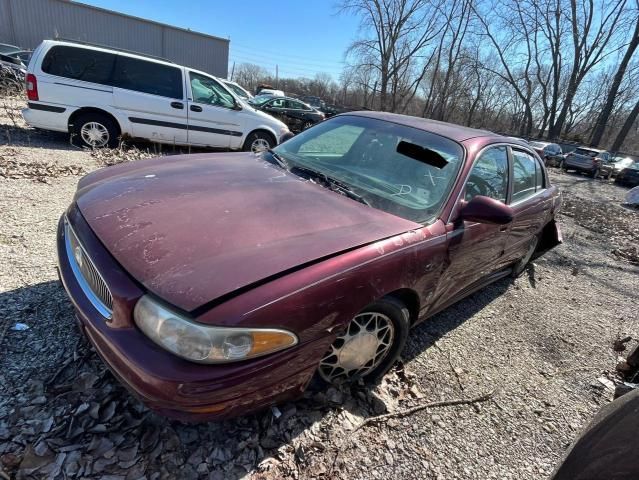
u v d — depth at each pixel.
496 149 2.96
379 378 2.25
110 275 1.51
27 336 2.09
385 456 1.82
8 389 1.76
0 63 14.77
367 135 2.90
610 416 1.48
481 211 2.26
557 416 2.37
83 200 2.01
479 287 3.24
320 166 2.70
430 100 38.53
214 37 30.00
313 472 1.66
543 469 1.98
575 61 35.34
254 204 2.00
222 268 1.50
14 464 1.46
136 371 1.37
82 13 25.89
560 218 8.26
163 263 1.51
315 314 1.57
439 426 2.08
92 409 1.71
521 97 38.56
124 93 6.54
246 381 1.42
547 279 4.53
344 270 1.68
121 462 1.54
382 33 34.12
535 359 2.90
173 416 1.41
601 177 22.08
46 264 2.80
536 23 35.22
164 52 28.70
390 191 2.40
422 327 2.98
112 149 6.58
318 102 34.69
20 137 6.81
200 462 1.60
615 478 1.22
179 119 7.04
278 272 1.53
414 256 2.00
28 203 3.83
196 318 1.34
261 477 1.59
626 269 5.48
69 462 1.50
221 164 2.62
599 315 3.85
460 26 33.50
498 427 2.18
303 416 1.88
